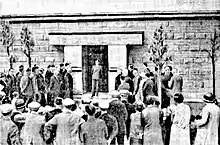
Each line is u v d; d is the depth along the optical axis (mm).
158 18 12133
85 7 12484
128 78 11414
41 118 7066
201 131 7594
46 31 12633
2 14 12555
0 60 12648
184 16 11961
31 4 12562
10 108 6945
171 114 7637
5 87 11727
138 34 12234
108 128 7215
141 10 12250
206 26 11883
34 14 12578
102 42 12547
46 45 12664
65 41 12617
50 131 6914
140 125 7348
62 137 6891
